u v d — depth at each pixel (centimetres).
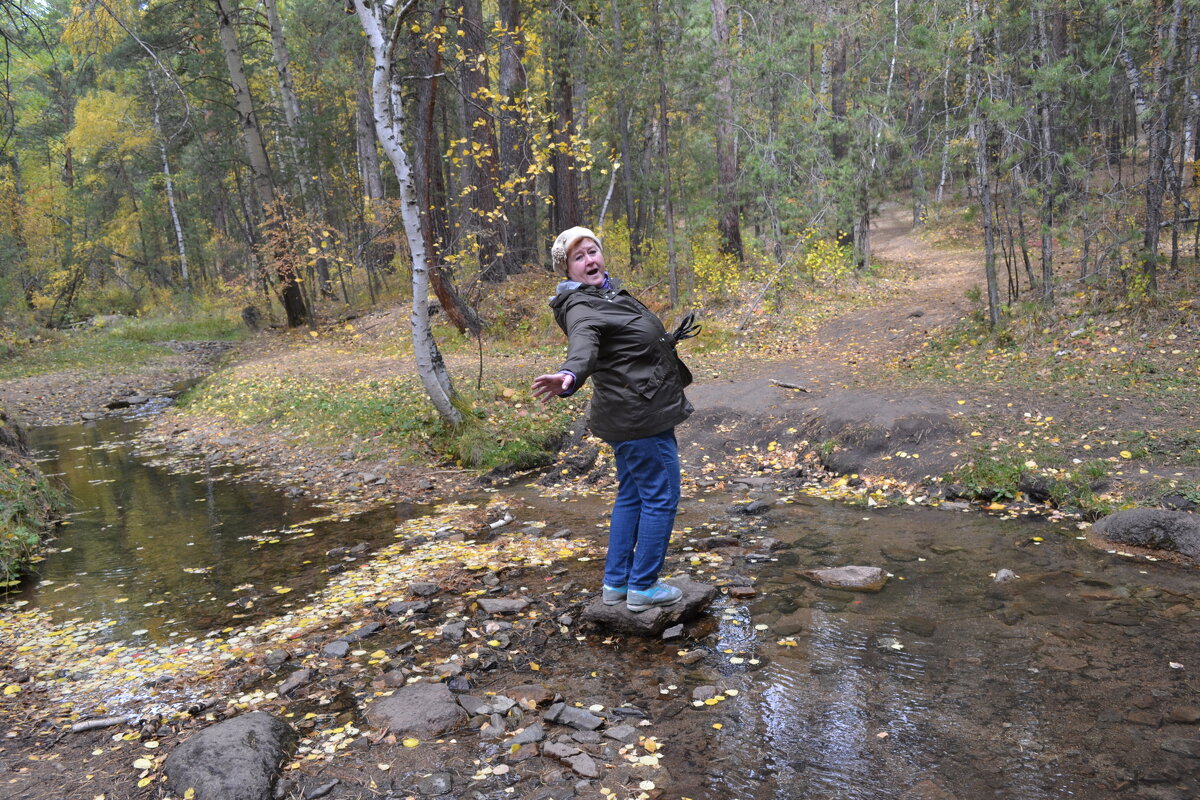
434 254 1353
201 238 3725
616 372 346
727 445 766
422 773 262
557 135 1783
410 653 362
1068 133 1074
